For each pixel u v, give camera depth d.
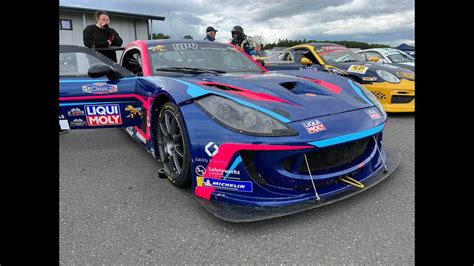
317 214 1.89
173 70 2.86
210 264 1.50
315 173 1.93
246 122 1.82
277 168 1.81
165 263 1.52
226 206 1.84
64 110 2.70
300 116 1.89
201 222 1.86
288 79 2.49
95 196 2.24
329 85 2.48
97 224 1.87
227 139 1.83
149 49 3.09
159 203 2.11
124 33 17.64
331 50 5.96
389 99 4.71
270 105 1.93
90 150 3.34
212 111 1.94
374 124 2.07
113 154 3.20
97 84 2.78
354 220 1.81
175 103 2.12
